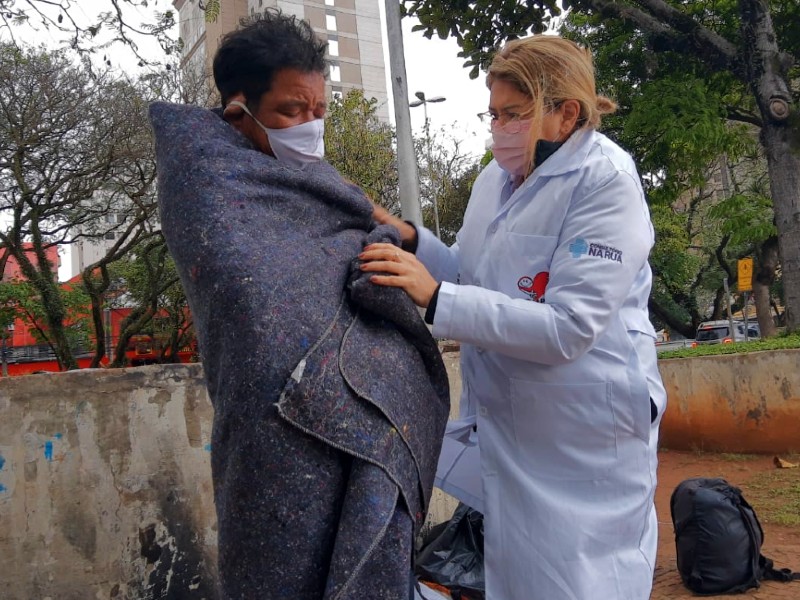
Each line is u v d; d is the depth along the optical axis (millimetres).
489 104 1884
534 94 1778
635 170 1870
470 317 1632
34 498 3027
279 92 1571
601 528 1745
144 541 3266
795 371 7492
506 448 1849
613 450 1780
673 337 35531
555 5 9078
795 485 6344
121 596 3170
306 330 1410
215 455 1460
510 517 1802
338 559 1349
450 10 8930
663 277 22906
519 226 1835
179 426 3434
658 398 1875
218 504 1465
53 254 26375
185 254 1460
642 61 11609
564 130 1859
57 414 3113
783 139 9055
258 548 1376
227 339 1396
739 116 12719
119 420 3266
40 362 32125
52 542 3045
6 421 2992
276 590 1369
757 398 7754
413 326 1575
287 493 1371
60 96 11992
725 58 9180
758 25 9055
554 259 1766
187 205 1476
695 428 8273
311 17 54938
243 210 1465
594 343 1708
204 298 1436
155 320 22531
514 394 1813
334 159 19562
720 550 4055
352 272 1539
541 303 1692
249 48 1570
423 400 1577
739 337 25562
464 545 3285
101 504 3176
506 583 1787
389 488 1413
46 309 11117
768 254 16094
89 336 24734
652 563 1869
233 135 1595
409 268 1590
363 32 57250
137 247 13680
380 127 21422
